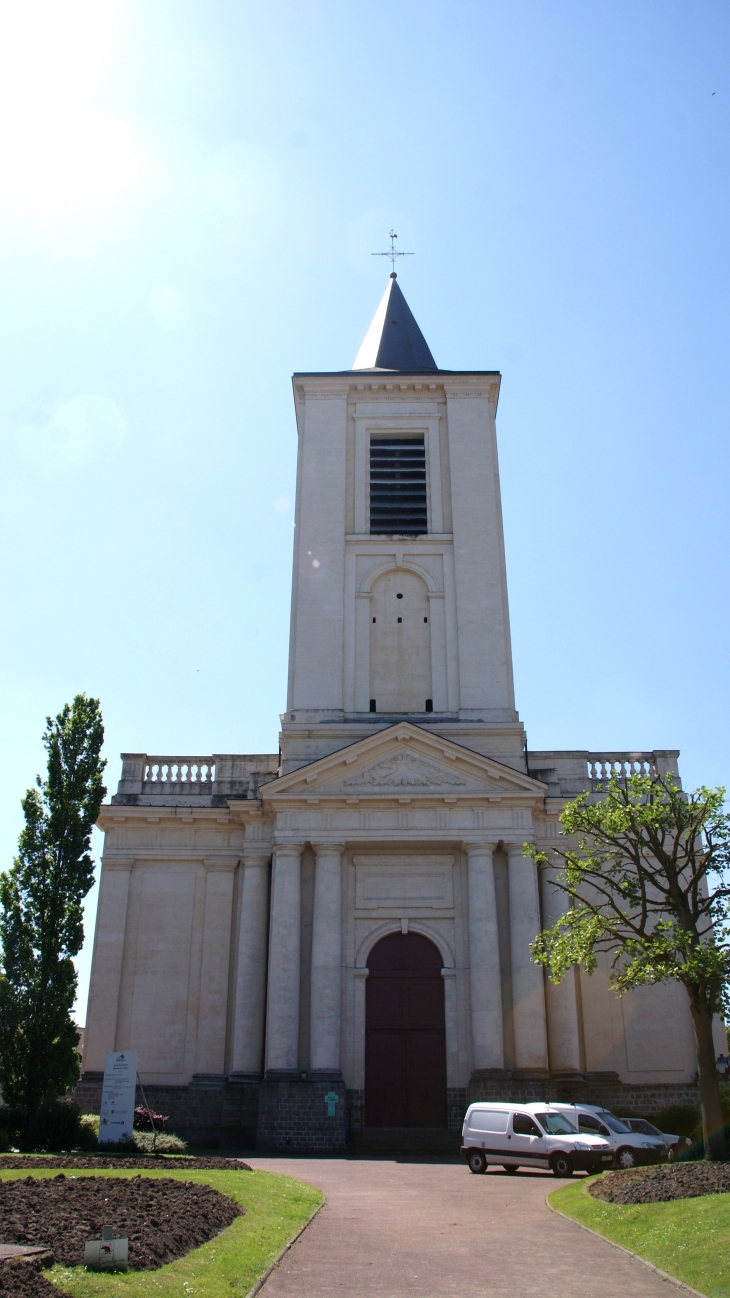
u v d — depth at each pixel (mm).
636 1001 36906
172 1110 35719
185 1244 13219
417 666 40562
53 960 30000
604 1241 15594
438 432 44375
